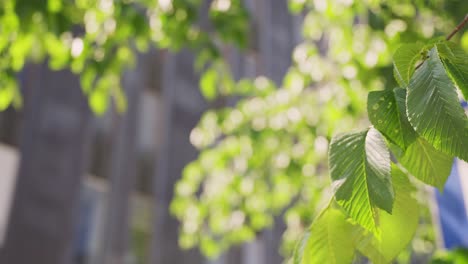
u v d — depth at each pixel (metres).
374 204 0.59
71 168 8.98
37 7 2.71
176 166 10.21
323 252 0.71
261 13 12.68
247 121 4.56
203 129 4.86
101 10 2.93
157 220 9.59
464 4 2.38
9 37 2.88
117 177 9.45
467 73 0.61
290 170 4.45
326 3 3.27
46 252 8.25
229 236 5.13
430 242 3.59
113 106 9.83
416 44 0.67
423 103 0.58
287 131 4.32
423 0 2.58
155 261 9.27
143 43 3.33
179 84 10.80
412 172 0.71
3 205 7.97
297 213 4.75
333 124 3.93
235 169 4.75
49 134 8.85
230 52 11.62
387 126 0.64
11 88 3.03
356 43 3.34
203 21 8.47
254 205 4.88
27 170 8.40
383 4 2.78
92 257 8.73
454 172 2.19
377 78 3.12
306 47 3.99
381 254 0.69
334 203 0.74
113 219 9.14
